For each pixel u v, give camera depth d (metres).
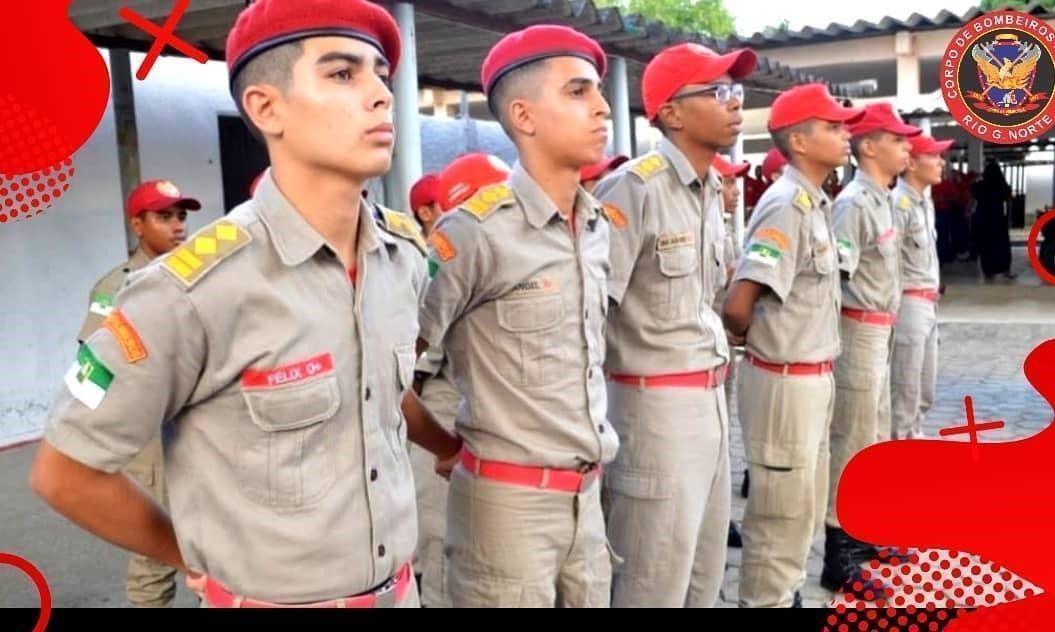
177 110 5.98
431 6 3.85
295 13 1.28
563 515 1.92
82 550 3.79
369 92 1.29
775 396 2.82
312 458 1.32
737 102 2.41
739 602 2.95
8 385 5.25
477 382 1.92
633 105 8.69
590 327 1.99
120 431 1.25
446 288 1.85
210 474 1.31
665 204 2.39
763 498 2.86
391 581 1.43
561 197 1.97
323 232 1.35
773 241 2.75
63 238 5.44
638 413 2.39
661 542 2.39
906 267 4.27
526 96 1.91
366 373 1.37
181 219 3.04
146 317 1.23
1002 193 10.77
